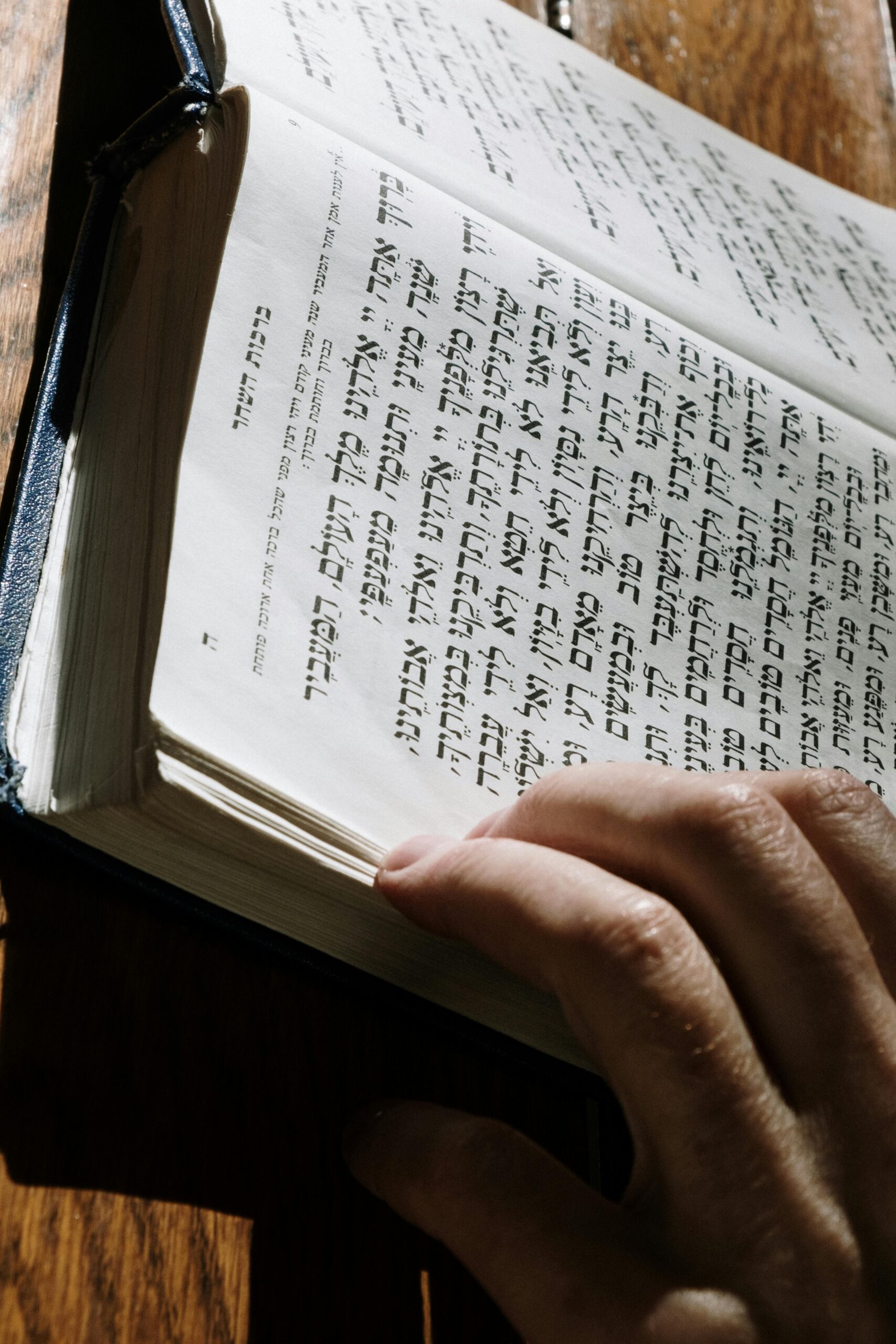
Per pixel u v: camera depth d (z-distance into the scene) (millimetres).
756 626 474
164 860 344
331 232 435
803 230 672
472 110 562
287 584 362
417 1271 375
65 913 372
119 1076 359
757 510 502
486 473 433
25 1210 329
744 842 331
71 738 341
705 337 540
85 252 446
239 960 394
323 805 337
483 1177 321
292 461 384
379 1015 409
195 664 325
